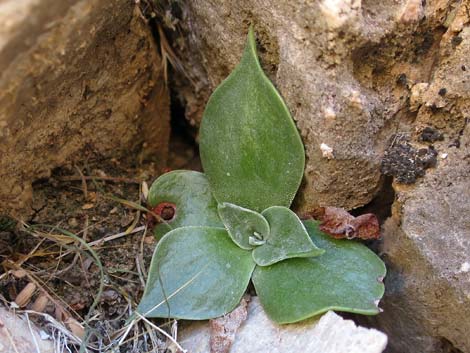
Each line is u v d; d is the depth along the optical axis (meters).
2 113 0.21
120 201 0.27
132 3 0.25
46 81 0.22
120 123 0.28
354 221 0.23
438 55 0.23
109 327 0.24
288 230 0.24
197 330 0.24
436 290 0.22
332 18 0.21
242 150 0.24
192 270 0.24
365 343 0.20
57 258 0.25
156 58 0.27
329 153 0.23
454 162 0.23
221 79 0.27
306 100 0.22
